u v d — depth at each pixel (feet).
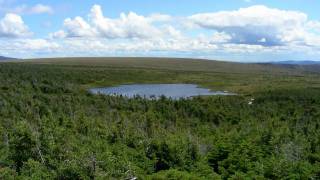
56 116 296.92
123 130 217.77
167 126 329.93
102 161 129.49
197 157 187.62
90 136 213.46
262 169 164.76
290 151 200.13
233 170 171.22
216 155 192.95
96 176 122.21
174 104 418.72
